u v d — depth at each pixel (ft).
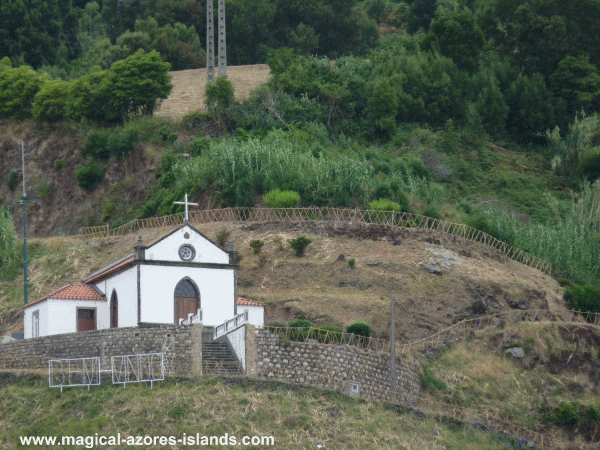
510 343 321.32
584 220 469.16
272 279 367.86
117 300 297.53
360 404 255.29
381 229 402.72
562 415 290.56
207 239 298.76
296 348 259.39
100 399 237.04
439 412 279.08
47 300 296.71
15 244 434.30
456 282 364.38
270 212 426.92
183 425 226.79
